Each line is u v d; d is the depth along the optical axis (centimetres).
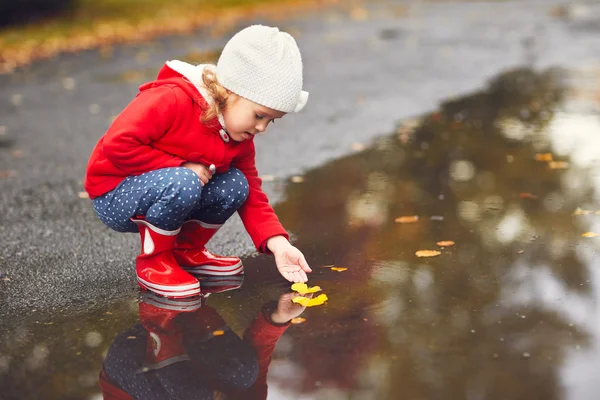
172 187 282
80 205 433
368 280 306
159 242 297
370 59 932
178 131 284
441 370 231
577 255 327
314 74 847
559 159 495
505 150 523
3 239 375
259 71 271
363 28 1227
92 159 296
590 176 454
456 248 341
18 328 271
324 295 288
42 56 1001
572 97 688
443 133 578
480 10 1446
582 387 220
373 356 241
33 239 374
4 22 1239
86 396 223
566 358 237
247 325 267
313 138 575
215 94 276
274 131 603
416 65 882
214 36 1143
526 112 638
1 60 977
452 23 1262
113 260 343
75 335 264
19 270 332
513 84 755
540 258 325
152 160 286
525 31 1136
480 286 296
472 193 430
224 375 233
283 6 1609
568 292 288
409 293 291
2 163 532
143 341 257
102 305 290
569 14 1316
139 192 287
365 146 546
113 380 232
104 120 657
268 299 291
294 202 422
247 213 313
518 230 364
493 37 1087
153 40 1118
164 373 235
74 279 320
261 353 246
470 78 795
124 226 303
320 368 235
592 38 1040
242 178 304
